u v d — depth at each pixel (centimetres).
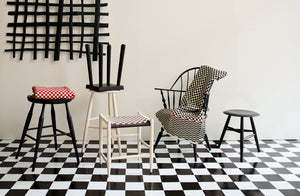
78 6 319
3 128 336
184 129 273
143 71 337
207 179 242
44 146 315
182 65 339
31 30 322
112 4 324
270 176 249
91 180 235
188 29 334
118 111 342
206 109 281
